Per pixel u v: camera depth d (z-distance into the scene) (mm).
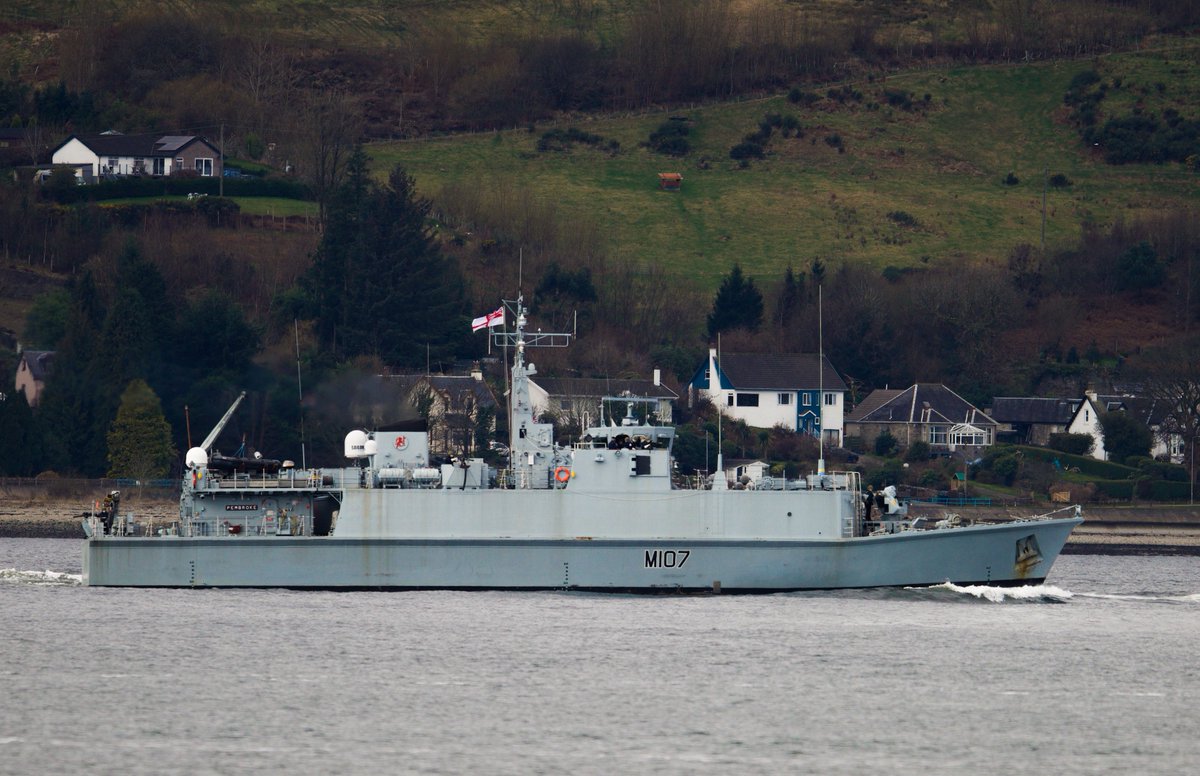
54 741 145750
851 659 181125
